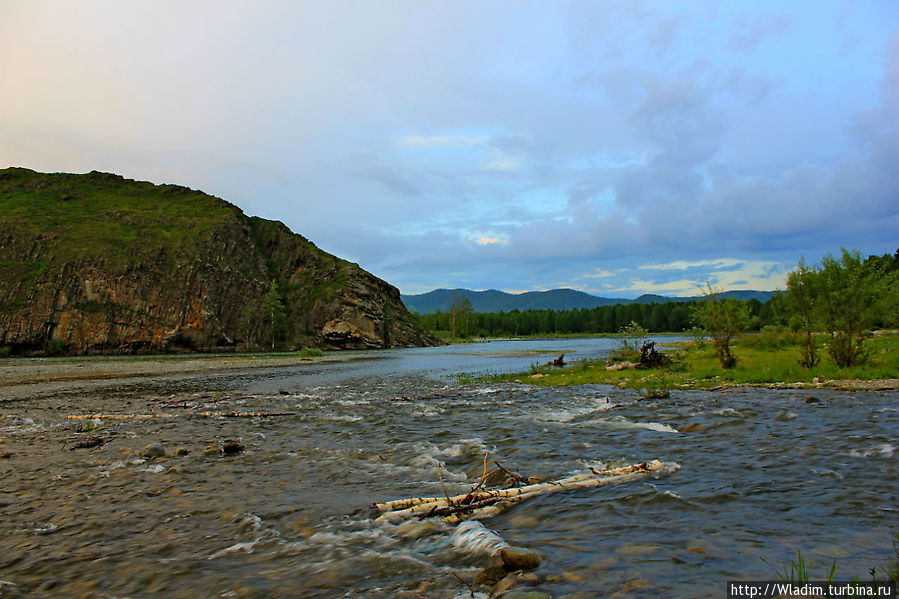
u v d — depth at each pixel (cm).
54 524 744
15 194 10588
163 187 12912
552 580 486
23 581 552
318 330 10538
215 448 1230
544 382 2722
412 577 527
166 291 8675
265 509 793
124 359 6347
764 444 1072
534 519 689
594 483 843
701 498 742
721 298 2870
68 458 1184
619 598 439
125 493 897
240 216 12394
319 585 520
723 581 466
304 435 1445
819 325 2416
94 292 8044
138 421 1758
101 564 598
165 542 667
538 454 1105
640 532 619
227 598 500
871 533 578
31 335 7344
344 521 727
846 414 1351
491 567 529
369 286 11756
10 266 7900
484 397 2222
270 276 11706
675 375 2561
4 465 1117
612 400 1892
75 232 9025
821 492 744
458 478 959
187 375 3984
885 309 2269
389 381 3312
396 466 1066
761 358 3131
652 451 1076
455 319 17012
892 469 840
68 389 2972
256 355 7650
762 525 623
